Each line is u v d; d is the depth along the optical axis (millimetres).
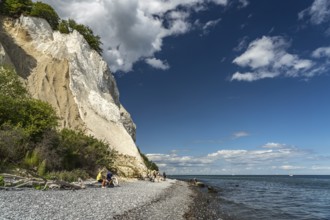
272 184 88000
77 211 13281
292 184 91562
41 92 50250
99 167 35062
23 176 21219
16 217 10734
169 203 22781
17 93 33219
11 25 59438
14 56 53312
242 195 43781
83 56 65188
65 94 53281
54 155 27484
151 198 23438
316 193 54219
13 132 24594
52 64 56500
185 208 21844
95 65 68688
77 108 53125
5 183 17922
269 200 37719
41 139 28406
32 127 27844
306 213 27203
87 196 18891
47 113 31062
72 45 65688
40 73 53781
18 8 62031
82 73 60938
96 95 59750
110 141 52062
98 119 54812
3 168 21156
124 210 15625
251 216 23266
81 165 32562
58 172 25922
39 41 59938
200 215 19891
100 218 12656
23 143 25719
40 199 15047
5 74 33812
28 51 56844
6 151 22844
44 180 21250
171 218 15992
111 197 20172
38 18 63219
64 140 30797
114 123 57656
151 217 15148
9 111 28172
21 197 14859
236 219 20953
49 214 11891
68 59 59500
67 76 56375
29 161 24219
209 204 28172
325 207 32344
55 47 59312
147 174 48375
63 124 48250
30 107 30578
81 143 33781
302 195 48531
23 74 51812
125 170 43438
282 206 31859
